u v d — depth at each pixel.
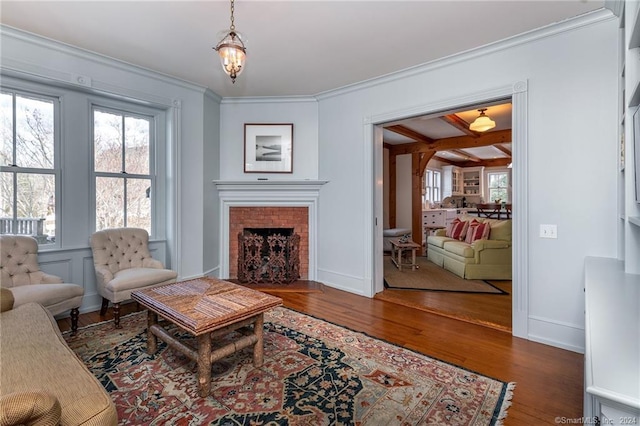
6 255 2.59
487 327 2.87
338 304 3.50
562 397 1.83
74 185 3.13
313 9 2.31
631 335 1.02
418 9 2.31
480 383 1.97
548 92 2.53
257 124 4.40
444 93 3.14
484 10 2.31
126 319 2.98
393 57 3.09
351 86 3.86
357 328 2.83
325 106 4.24
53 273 3.00
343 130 4.04
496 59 2.80
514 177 2.70
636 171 1.53
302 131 4.39
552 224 2.52
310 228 4.42
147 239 3.49
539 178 2.58
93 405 1.14
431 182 9.32
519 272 2.66
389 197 7.32
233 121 4.42
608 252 2.31
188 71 3.49
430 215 8.47
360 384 1.95
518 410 1.71
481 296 3.78
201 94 4.00
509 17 2.39
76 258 3.14
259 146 4.41
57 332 1.72
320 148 4.31
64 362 1.38
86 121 3.21
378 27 2.55
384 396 1.83
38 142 2.96
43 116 2.99
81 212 3.18
